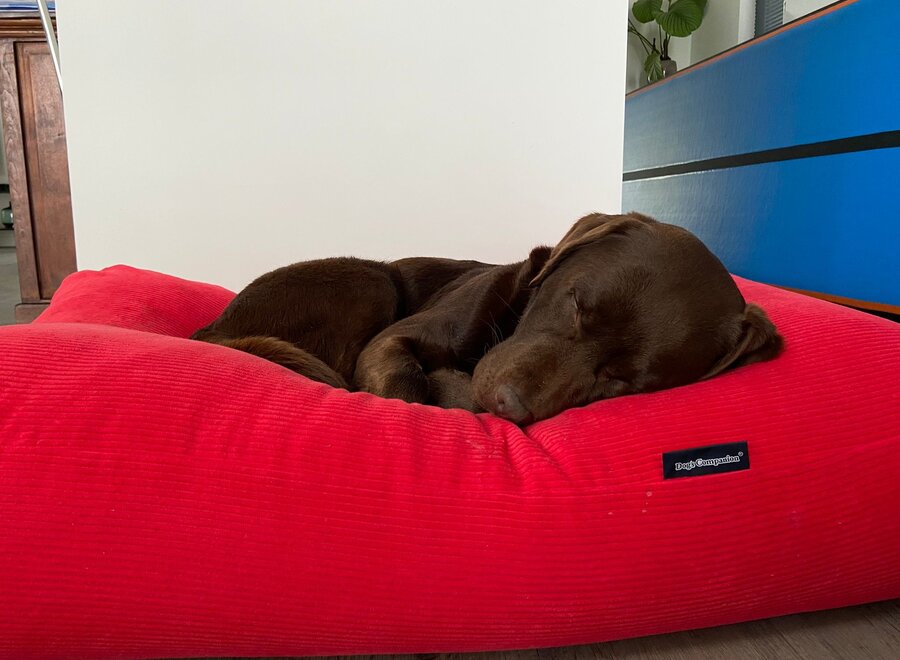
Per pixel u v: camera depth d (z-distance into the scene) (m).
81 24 2.92
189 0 2.93
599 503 1.22
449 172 3.21
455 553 1.16
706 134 5.65
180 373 1.27
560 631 1.22
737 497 1.28
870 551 1.32
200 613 1.10
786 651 1.30
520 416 1.52
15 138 4.11
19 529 1.04
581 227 1.93
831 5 4.09
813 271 4.41
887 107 3.73
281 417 1.23
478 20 3.06
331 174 3.16
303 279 2.33
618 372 1.60
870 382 1.43
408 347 2.05
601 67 3.16
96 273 2.44
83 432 1.12
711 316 1.59
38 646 1.08
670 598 1.25
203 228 3.15
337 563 1.13
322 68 3.05
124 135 3.04
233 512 1.11
